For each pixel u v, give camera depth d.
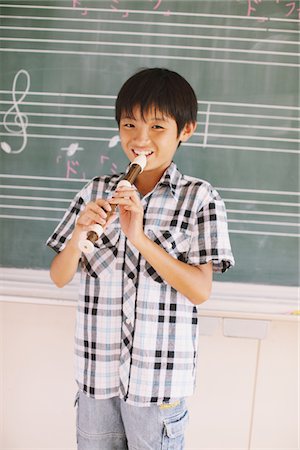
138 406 0.95
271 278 1.28
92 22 1.22
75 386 1.38
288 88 1.22
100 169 1.27
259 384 1.36
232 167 1.25
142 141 0.91
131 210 0.84
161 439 0.96
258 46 1.21
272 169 1.25
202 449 1.38
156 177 1.01
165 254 0.90
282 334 1.34
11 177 1.29
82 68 1.24
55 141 1.27
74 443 1.40
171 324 0.95
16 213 1.30
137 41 1.22
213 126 1.24
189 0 1.20
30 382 1.39
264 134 1.24
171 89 0.91
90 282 0.98
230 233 1.28
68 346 1.36
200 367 1.35
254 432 1.38
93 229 0.80
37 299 1.30
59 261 1.00
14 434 1.41
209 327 1.29
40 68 1.24
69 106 1.25
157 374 0.95
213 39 1.21
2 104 1.26
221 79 1.22
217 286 1.29
